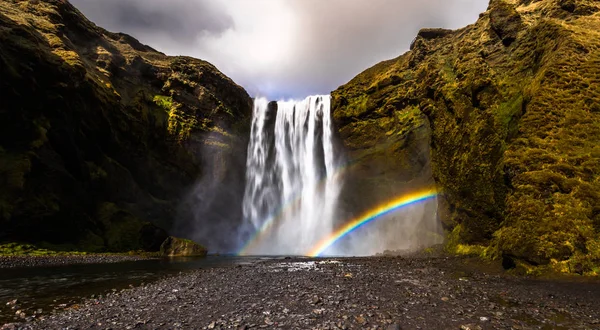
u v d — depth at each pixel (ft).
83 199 111.65
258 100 201.26
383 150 139.13
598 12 80.59
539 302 31.76
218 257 107.04
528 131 59.77
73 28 148.97
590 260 41.96
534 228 48.16
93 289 44.16
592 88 59.82
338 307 30.30
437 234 94.22
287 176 179.52
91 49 150.61
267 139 190.70
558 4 86.69
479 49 92.73
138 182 140.77
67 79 111.75
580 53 65.46
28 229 91.45
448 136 86.28
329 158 165.68
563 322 25.40
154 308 31.94
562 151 54.39
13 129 98.48
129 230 116.88
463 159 77.92
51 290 43.65
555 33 72.02
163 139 152.35
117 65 154.30
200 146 161.89
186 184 154.61
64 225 101.14
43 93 105.40
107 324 27.07
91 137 121.80
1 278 54.44
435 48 139.23
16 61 99.66
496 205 66.08
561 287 37.68
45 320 28.60
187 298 36.22
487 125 73.31
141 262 83.97
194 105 169.89
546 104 61.00
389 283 42.70
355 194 144.77
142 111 146.72
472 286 40.11
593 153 51.96
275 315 27.99
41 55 105.60
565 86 61.67
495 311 28.68
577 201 47.65
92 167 118.42
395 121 141.08
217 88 184.44
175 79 169.68
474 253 67.00
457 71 92.48
